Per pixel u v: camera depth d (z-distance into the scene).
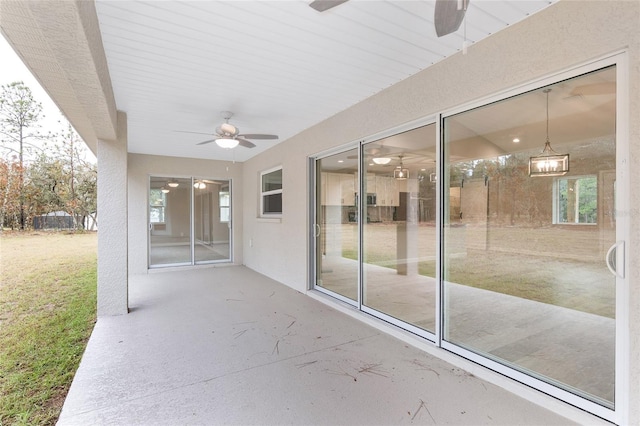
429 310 3.02
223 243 7.27
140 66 2.61
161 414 1.87
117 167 3.76
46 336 3.28
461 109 2.52
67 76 2.04
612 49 1.65
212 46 2.32
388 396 2.07
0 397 2.17
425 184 3.01
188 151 6.16
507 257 2.96
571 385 1.97
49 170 10.19
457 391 2.13
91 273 6.51
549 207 2.71
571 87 2.00
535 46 1.98
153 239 6.51
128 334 3.13
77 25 1.47
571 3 1.81
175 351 2.75
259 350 2.77
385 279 3.58
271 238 5.85
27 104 10.19
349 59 2.56
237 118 4.11
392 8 1.89
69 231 10.59
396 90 3.06
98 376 2.32
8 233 9.07
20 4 1.29
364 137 3.51
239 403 1.98
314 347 2.84
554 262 2.60
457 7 1.41
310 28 2.10
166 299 4.42
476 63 2.34
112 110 3.00
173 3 1.81
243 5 1.84
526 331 2.67
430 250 3.01
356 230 3.81
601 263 2.11
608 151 1.89
